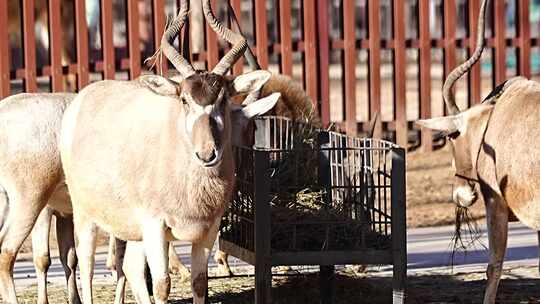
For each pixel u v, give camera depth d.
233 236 9.97
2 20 16.36
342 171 9.99
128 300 10.80
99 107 9.37
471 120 10.19
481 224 14.68
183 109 8.38
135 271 9.45
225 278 11.55
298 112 11.93
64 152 9.58
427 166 17.84
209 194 8.66
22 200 9.80
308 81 17.80
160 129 8.71
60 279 11.92
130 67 17.05
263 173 9.14
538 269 11.89
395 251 9.35
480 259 12.56
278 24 17.75
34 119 9.79
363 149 9.29
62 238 10.55
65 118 9.68
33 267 12.62
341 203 9.73
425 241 13.68
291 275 10.80
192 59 17.19
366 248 9.40
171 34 8.92
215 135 8.10
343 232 9.44
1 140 9.75
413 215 15.39
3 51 16.38
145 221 8.77
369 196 9.59
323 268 10.16
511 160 9.56
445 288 11.02
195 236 8.81
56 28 16.64
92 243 9.53
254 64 11.70
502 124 9.75
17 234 9.80
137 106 9.03
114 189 8.95
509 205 9.70
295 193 9.77
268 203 9.17
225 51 17.36
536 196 9.38
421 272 11.86
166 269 8.73
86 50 16.77
